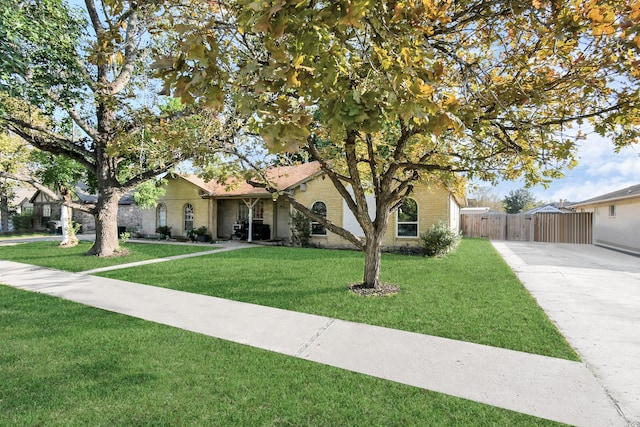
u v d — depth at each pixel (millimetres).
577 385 3203
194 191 19766
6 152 14648
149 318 5184
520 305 5797
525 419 2680
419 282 7676
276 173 18562
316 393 3072
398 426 2609
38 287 7328
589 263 11078
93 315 5324
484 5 3139
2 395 3031
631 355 3871
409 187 7266
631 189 16438
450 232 12398
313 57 2139
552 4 2727
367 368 3553
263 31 1699
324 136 6594
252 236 18859
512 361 3709
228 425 2625
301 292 6770
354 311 5508
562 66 4344
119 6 3203
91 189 16047
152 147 10602
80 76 9508
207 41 1997
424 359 3764
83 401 2943
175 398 2992
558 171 5480
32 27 7668
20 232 25703
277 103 2029
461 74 3463
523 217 21922
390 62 2018
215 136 7859
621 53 3227
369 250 7148
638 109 3695
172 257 11953
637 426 2588
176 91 2016
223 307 5770
